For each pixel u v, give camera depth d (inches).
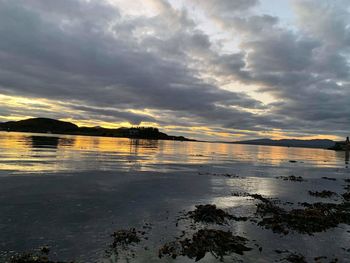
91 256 467.8
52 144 3853.3
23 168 1378.0
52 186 1001.5
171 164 2105.1
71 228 594.6
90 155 2450.8
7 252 471.5
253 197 1002.1
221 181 1364.4
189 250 498.3
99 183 1115.9
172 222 663.8
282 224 674.2
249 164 2566.4
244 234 609.0
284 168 2359.7
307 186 1373.0
